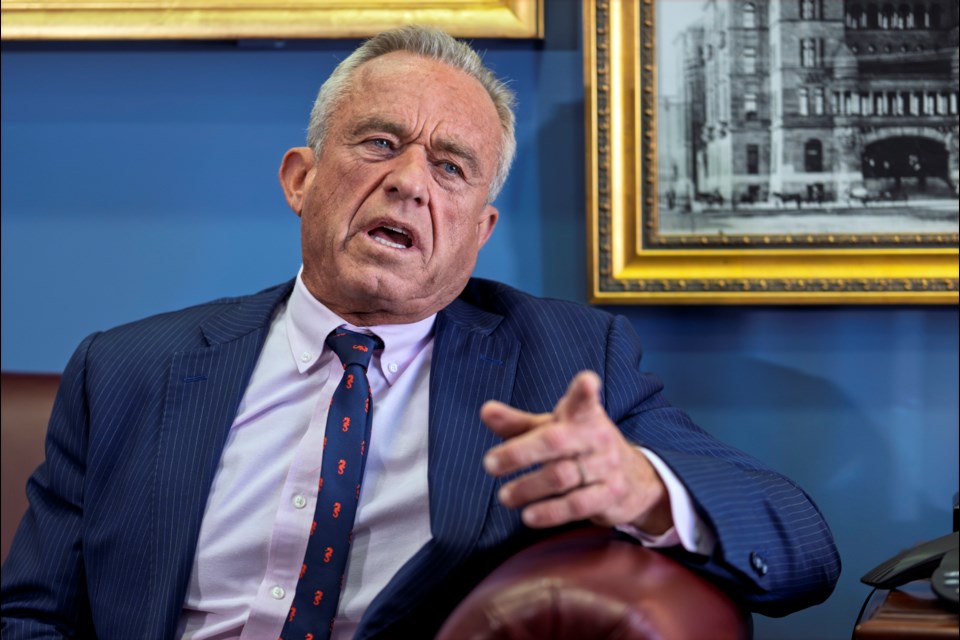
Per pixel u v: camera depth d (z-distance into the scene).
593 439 1.02
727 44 1.81
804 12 1.81
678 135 1.82
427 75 1.46
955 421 1.83
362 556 1.35
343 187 1.42
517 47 1.88
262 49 1.90
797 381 1.85
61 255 1.93
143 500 1.38
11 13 1.88
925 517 1.83
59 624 1.41
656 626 0.94
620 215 1.83
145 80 1.92
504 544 1.28
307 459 1.39
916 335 1.83
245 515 1.38
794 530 1.23
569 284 1.88
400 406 1.44
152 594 1.33
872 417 1.84
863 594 1.83
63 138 1.93
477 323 1.51
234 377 1.46
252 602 1.34
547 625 0.95
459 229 1.45
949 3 1.79
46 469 1.50
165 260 1.92
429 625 1.30
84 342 1.54
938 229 1.79
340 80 1.49
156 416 1.43
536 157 1.88
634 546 1.10
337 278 1.42
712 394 1.86
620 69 1.82
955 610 1.08
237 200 1.91
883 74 1.80
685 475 1.13
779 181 1.81
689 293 1.81
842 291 1.79
